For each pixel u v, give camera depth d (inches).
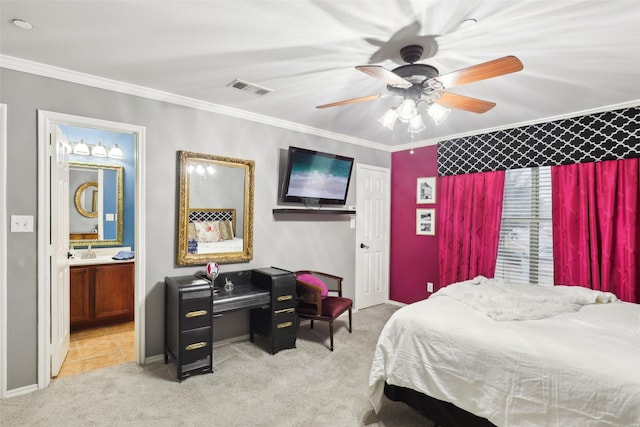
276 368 113.0
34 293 96.0
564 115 132.0
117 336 141.6
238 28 74.5
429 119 140.0
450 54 84.3
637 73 92.9
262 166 144.5
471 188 159.9
